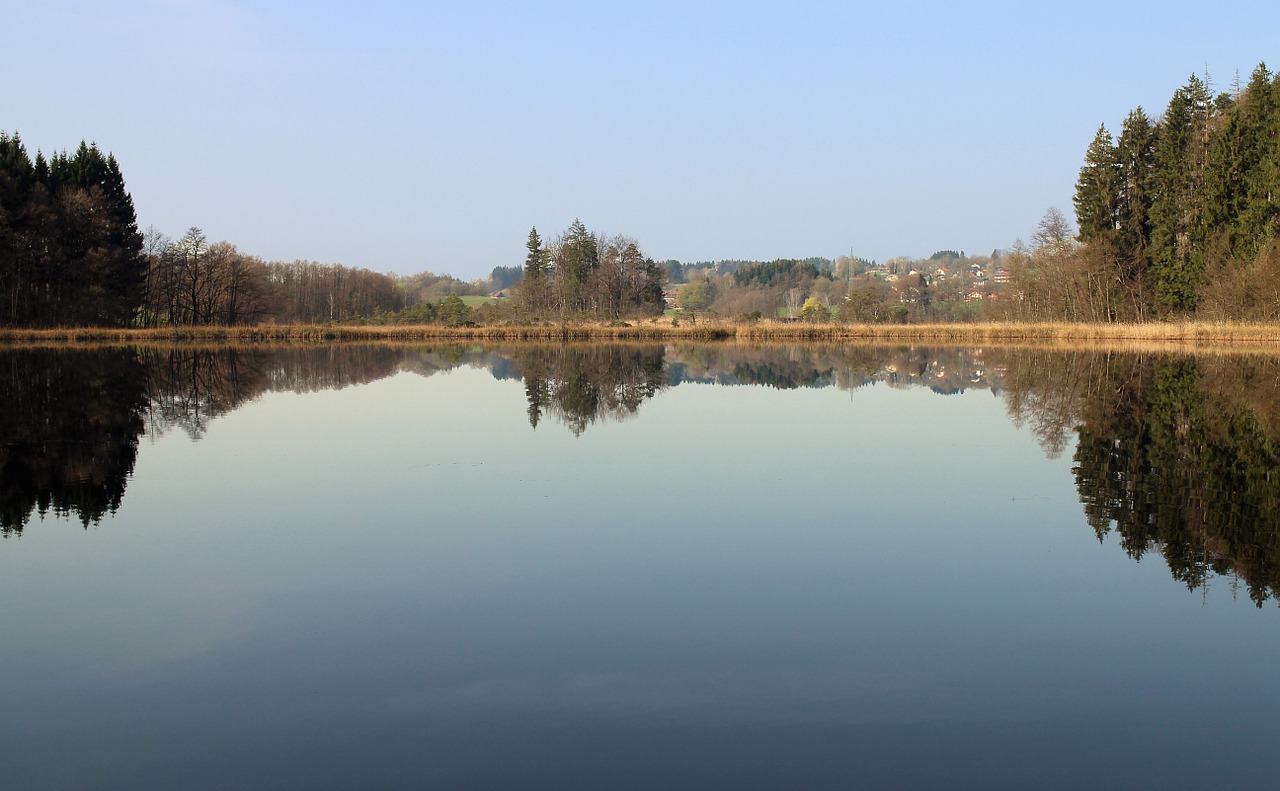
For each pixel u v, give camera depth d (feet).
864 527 37.37
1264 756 19.40
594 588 29.94
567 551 34.09
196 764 19.26
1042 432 62.64
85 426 66.44
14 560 33.22
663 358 150.20
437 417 72.18
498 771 18.93
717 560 32.91
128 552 34.17
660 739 20.20
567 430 65.21
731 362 139.95
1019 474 48.03
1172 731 20.48
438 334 214.48
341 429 65.51
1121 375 100.48
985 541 35.17
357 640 25.67
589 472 49.21
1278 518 37.99
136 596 29.35
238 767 19.15
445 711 21.49
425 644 25.38
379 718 21.17
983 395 87.51
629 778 18.63
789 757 19.43
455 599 28.94
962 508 40.50
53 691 22.63
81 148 204.44
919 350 166.20
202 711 21.58
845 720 21.02
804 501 42.14
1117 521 37.93
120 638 25.86
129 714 21.43
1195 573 31.07
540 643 25.40
